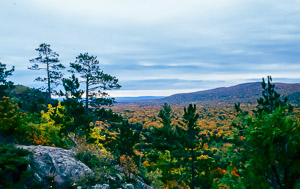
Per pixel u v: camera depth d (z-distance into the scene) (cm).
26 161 758
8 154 769
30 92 3925
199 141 1752
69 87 1939
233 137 527
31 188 701
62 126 1694
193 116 1773
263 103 1177
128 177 1106
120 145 1855
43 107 3122
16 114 1184
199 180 1616
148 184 1324
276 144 463
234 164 508
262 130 461
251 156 486
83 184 821
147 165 2362
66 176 844
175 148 1872
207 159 1691
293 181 450
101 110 2380
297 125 445
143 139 3394
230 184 513
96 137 1880
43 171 815
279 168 467
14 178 692
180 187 1612
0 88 2717
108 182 902
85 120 1755
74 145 1366
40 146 1049
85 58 2834
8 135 1121
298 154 440
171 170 2112
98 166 1024
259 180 467
